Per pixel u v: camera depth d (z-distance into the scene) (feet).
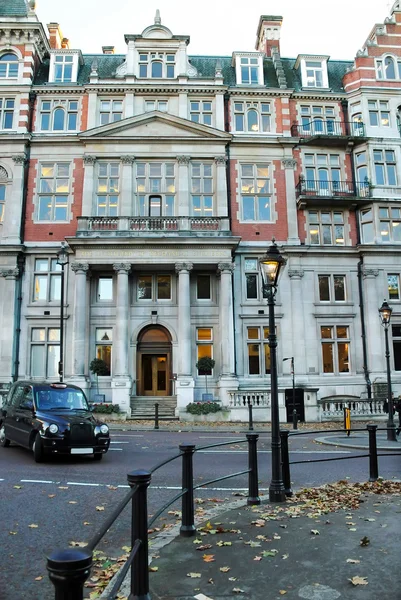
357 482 33.22
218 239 96.17
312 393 85.92
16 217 101.40
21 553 19.65
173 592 15.30
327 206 107.96
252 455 26.89
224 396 92.43
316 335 102.37
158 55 112.16
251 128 110.63
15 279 99.55
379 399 88.84
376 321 102.47
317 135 106.83
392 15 118.01
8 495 29.48
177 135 105.09
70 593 7.89
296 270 103.65
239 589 15.39
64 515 25.26
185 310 95.25
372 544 19.45
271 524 22.40
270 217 106.01
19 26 108.58
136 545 13.71
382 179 108.78
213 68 118.62
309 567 17.20
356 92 111.75
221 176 104.47
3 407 51.65
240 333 101.04
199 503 28.55
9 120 106.83
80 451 40.68
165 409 92.27
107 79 107.96
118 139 104.06
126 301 95.55
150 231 97.04
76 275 96.02
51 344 99.09
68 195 104.32
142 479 14.20
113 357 98.48
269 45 127.85
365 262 104.83
